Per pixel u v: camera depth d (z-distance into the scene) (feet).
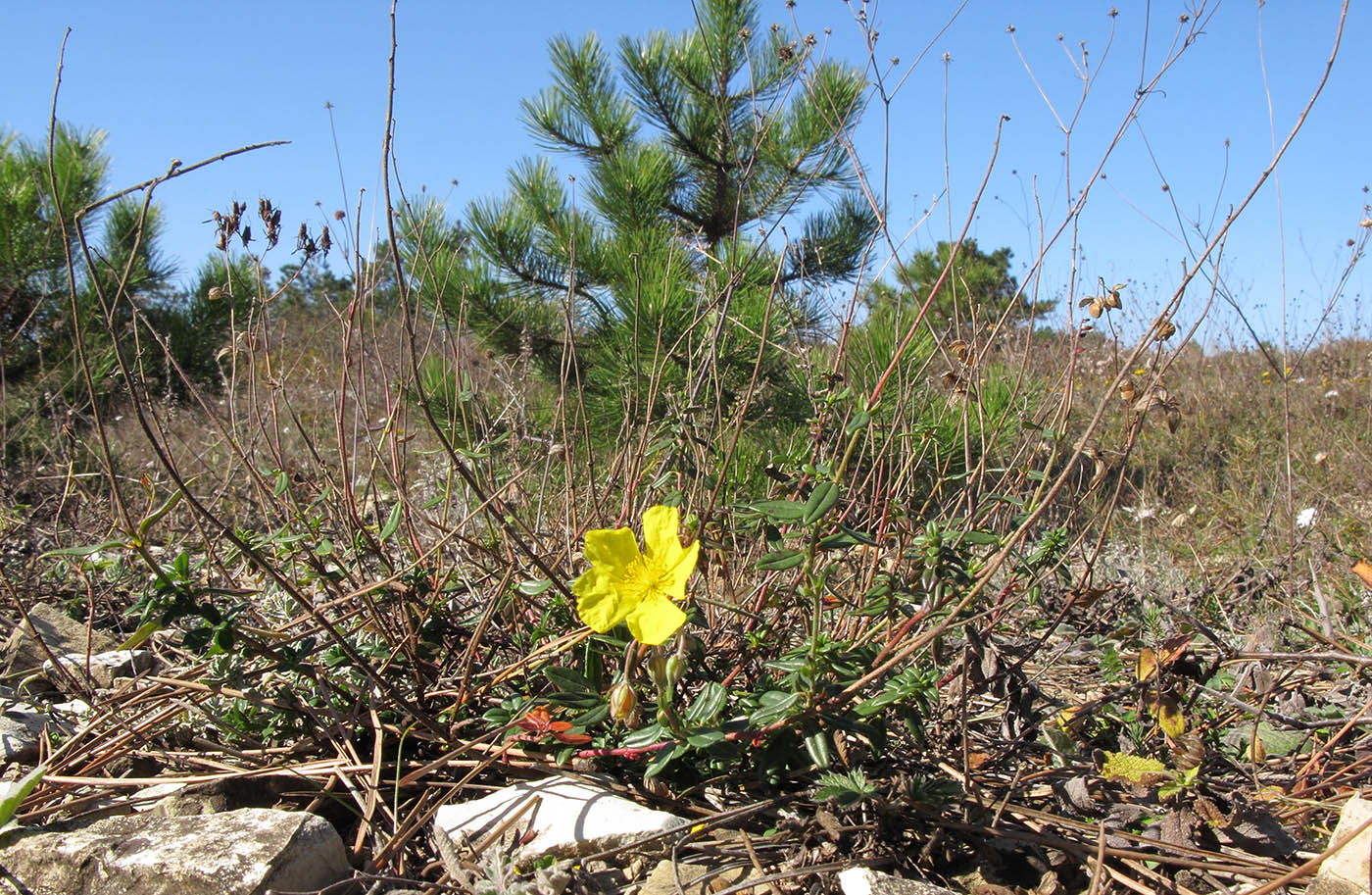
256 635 0.94
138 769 0.96
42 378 2.60
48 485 2.19
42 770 0.74
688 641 0.80
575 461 1.80
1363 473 2.15
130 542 0.83
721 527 1.04
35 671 1.07
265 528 1.50
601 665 0.92
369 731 0.99
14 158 3.44
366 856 0.83
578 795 0.85
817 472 0.82
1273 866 0.77
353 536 1.05
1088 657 1.28
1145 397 0.93
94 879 0.75
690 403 1.05
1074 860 0.80
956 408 1.47
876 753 0.83
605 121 3.22
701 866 0.80
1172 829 0.81
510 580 1.04
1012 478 1.14
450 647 1.05
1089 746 1.01
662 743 0.83
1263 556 1.65
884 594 0.89
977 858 0.81
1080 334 0.96
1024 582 1.08
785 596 0.99
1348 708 1.08
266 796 0.89
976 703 1.07
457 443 1.40
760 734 0.84
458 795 0.90
